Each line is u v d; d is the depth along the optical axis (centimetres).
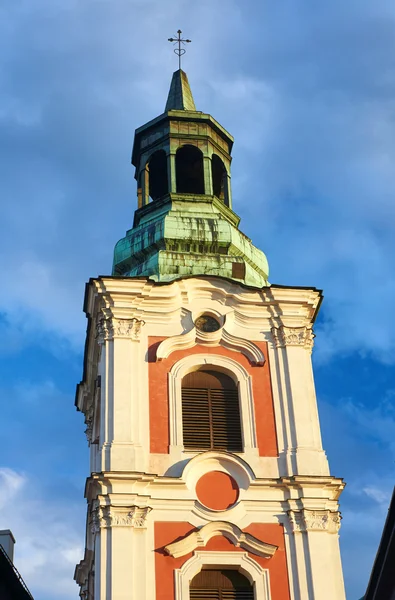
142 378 4688
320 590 4244
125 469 4397
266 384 4756
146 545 4269
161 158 5734
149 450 4497
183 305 4903
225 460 4503
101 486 4344
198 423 4631
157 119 5669
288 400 4703
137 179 5828
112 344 4753
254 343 4856
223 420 4666
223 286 4959
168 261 5075
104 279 4875
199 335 4831
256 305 4944
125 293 4859
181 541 4275
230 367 4781
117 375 4662
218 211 5416
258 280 5184
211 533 4331
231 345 4841
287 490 4453
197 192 5738
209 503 4412
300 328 4906
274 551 4319
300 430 4616
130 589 4153
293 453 4553
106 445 4466
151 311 4869
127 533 4266
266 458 4541
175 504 4375
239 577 4300
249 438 4588
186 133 5628
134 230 5316
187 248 5172
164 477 4406
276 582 4269
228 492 4447
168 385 4688
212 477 4475
